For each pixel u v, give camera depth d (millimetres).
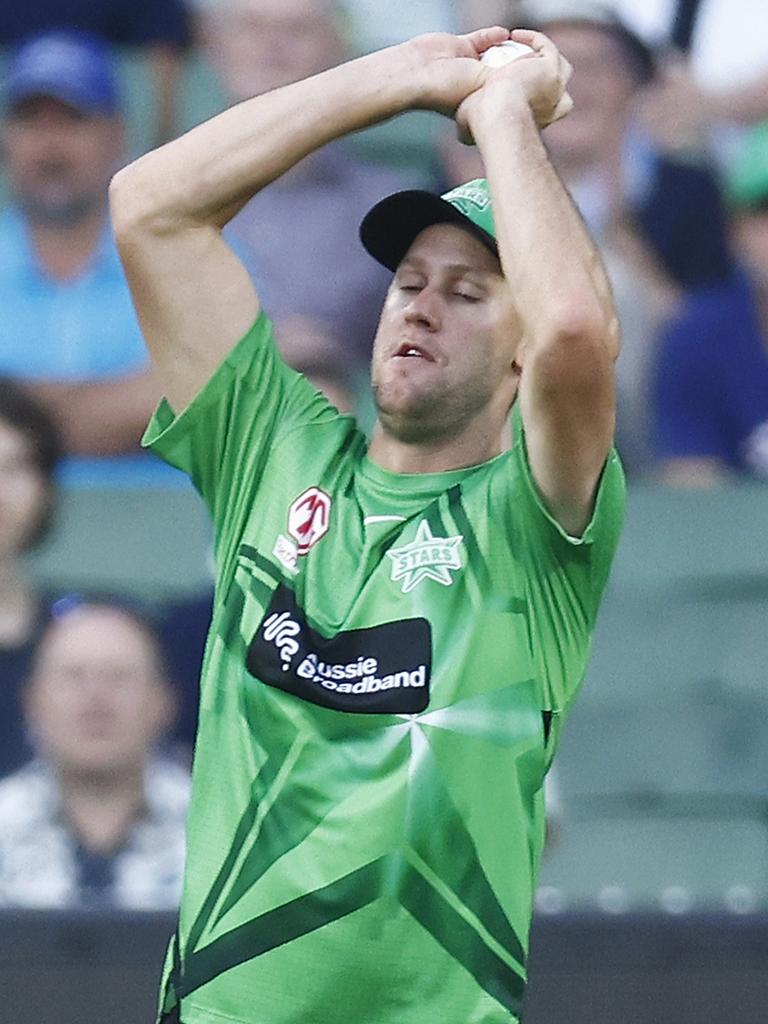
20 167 22359
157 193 10438
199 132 10492
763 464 21609
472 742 9586
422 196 10547
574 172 22375
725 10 22562
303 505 10250
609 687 21125
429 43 10578
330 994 9406
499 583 9844
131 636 20500
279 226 22156
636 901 20250
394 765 9523
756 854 20531
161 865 19859
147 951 19250
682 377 21797
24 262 22094
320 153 22406
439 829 9477
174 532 21125
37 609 20672
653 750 20891
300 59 22875
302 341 21797
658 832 20531
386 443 10516
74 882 19703
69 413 21406
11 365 21609
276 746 9688
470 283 10445
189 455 10703
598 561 10062
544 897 20297
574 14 22547
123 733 20219
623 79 22422
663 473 21562
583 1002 19359
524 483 9859
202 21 23000
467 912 9477
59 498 21094
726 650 21188
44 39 22781
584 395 9484
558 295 9484
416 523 10055
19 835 19797
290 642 9805
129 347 21797
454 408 10297
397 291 10609
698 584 21359
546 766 9953
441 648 9695
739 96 22406
